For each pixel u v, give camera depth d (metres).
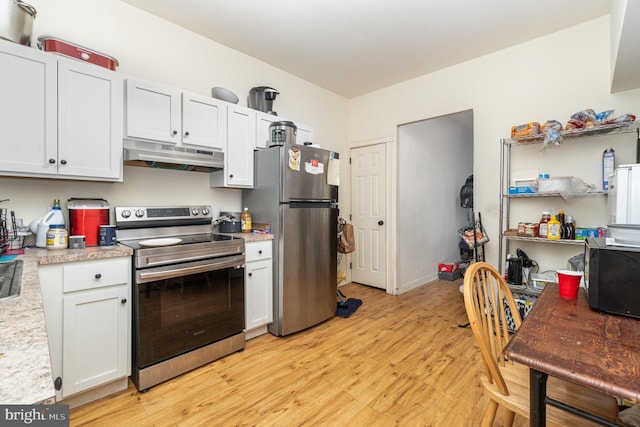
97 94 1.77
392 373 1.92
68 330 1.50
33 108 1.56
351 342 2.37
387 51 2.87
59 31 1.90
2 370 0.47
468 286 1.10
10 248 1.60
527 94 2.67
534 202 2.61
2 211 1.65
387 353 2.19
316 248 2.68
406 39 2.65
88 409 1.56
